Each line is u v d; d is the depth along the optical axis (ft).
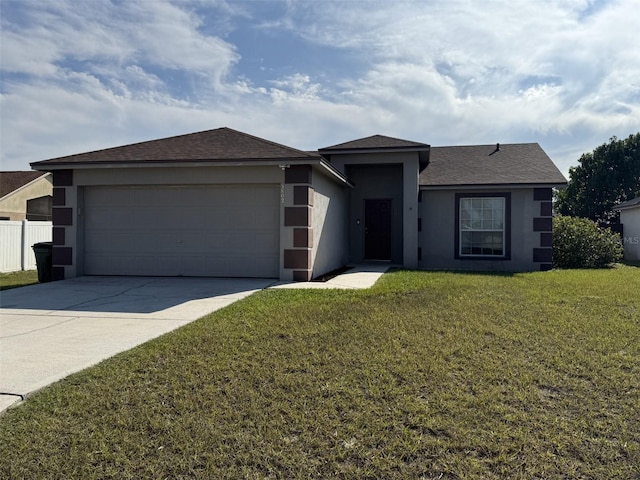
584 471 9.05
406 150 45.47
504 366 14.40
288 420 11.14
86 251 37.45
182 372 14.20
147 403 12.11
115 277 36.32
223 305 24.73
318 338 17.53
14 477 8.98
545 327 18.92
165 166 34.81
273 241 35.17
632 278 35.83
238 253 35.65
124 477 9.02
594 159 109.29
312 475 9.04
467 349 16.01
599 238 51.57
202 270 36.06
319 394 12.51
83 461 9.50
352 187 49.70
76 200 36.91
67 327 20.31
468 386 12.94
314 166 34.58
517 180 45.88
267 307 23.44
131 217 36.94
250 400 12.19
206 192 36.04
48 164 36.04
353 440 10.25
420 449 9.86
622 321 19.98
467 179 47.73
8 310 24.17
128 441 10.24
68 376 13.96
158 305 25.16
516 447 9.86
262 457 9.62
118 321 21.42
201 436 10.43
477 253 47.70
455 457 9.55
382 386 12.95
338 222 45.98
